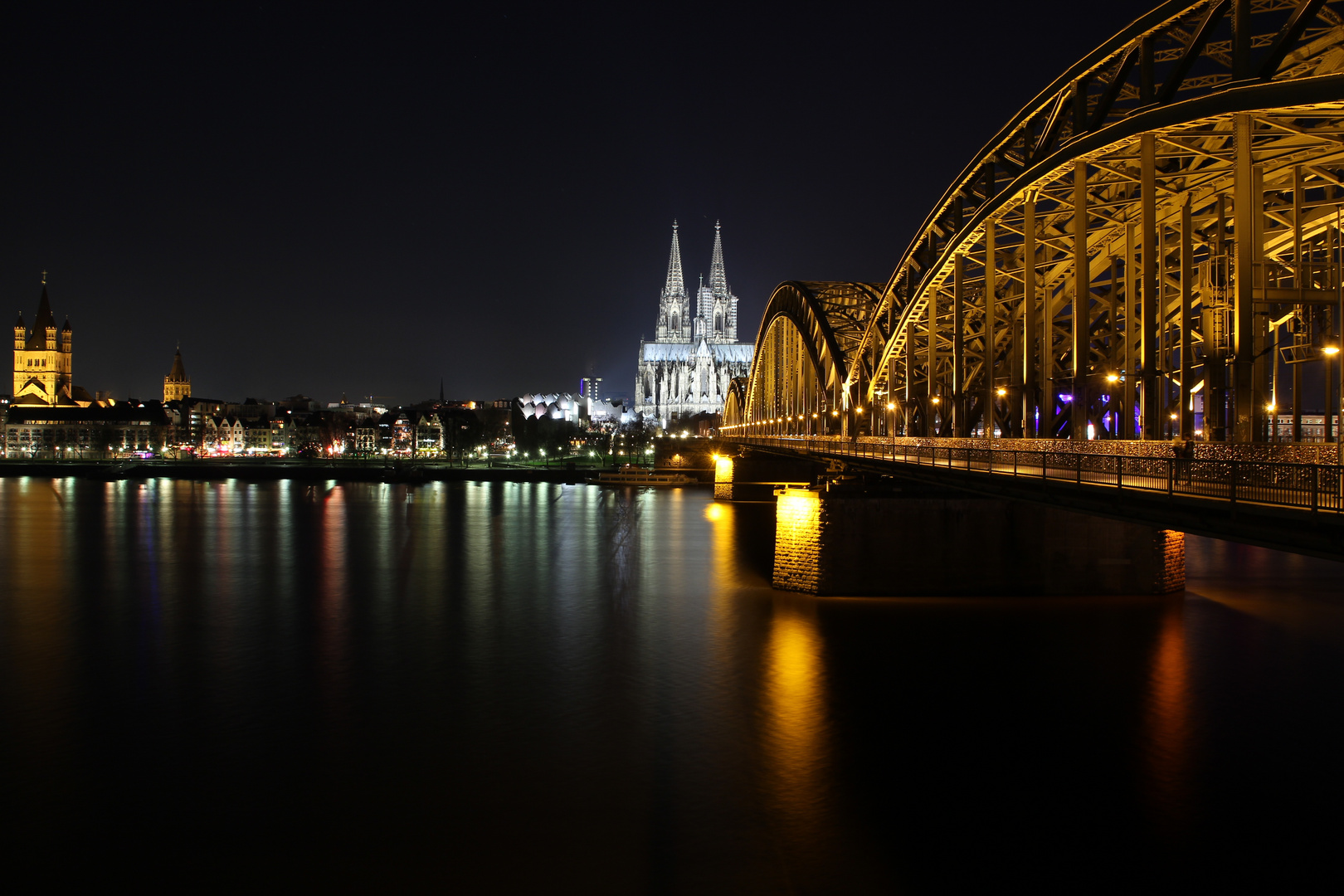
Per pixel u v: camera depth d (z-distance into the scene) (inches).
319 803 1157.7
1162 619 1963.6
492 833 1082.7
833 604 2098.9
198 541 3590.1
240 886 978.1
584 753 1304.1
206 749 1327.5
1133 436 1566.2
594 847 1051.3
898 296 2687.0
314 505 5221.5
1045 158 1562.5
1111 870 998.4
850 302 3572.8
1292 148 1284.4
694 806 1145.4
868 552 2162.9
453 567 2906.0
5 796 1178.0
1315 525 752.3
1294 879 975.6
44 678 1668.3
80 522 4281.5
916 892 959.6
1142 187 1337.4
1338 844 1047.0
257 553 3265.3
